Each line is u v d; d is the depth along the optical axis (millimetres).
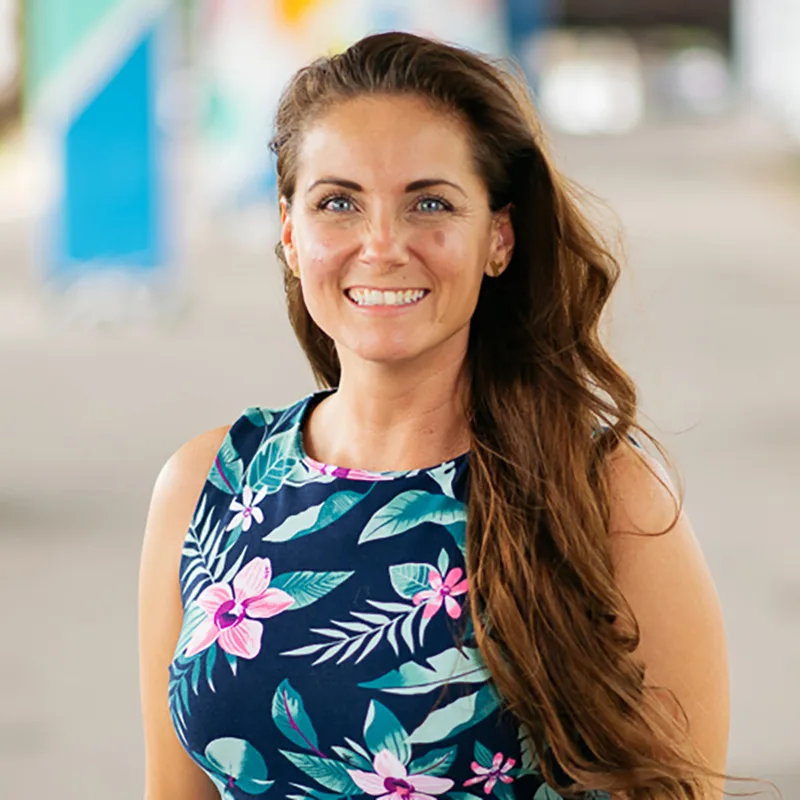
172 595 2963
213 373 15602
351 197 2766
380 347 2768
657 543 2727
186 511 2957
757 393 14297
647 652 2721
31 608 8484
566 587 2664
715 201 33000
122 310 19438
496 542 2682
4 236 27812
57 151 19719
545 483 2715
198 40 27719
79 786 6461
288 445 2920
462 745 2660
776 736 6742
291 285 3281
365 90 2758
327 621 2725
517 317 2920
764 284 21516
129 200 19844
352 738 2688
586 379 2932
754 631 8008
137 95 19688
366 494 2801
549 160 2881
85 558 9359
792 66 56438
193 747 2826
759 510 10289
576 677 2633
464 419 2873
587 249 2926
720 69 69250
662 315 18719
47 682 7488
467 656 2662
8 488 11039
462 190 2754
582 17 96688
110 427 13094
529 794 2701
